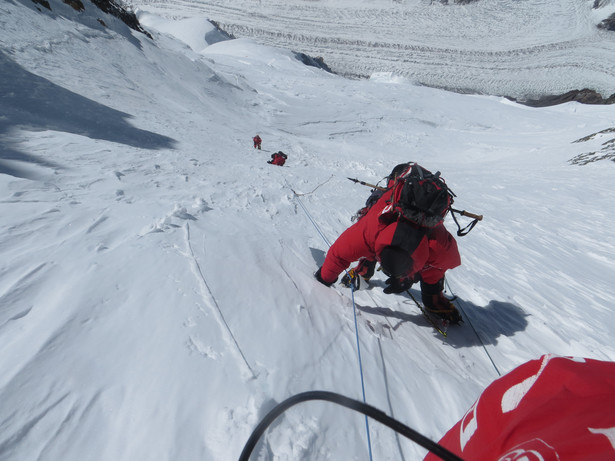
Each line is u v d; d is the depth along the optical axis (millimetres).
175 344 1957
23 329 1839
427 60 158750
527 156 26609
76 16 25109
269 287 2812
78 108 10578
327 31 180750
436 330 3416
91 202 3609
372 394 2178
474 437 992
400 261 2766
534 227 8203
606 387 808
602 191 12602
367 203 3553
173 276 2500
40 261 2346
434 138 39906
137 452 1454
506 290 4668
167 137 11031
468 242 6586
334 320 2812
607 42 159500
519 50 162000
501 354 3320
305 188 8461
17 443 1381
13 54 14758
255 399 1751
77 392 1602
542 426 820
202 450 1510
